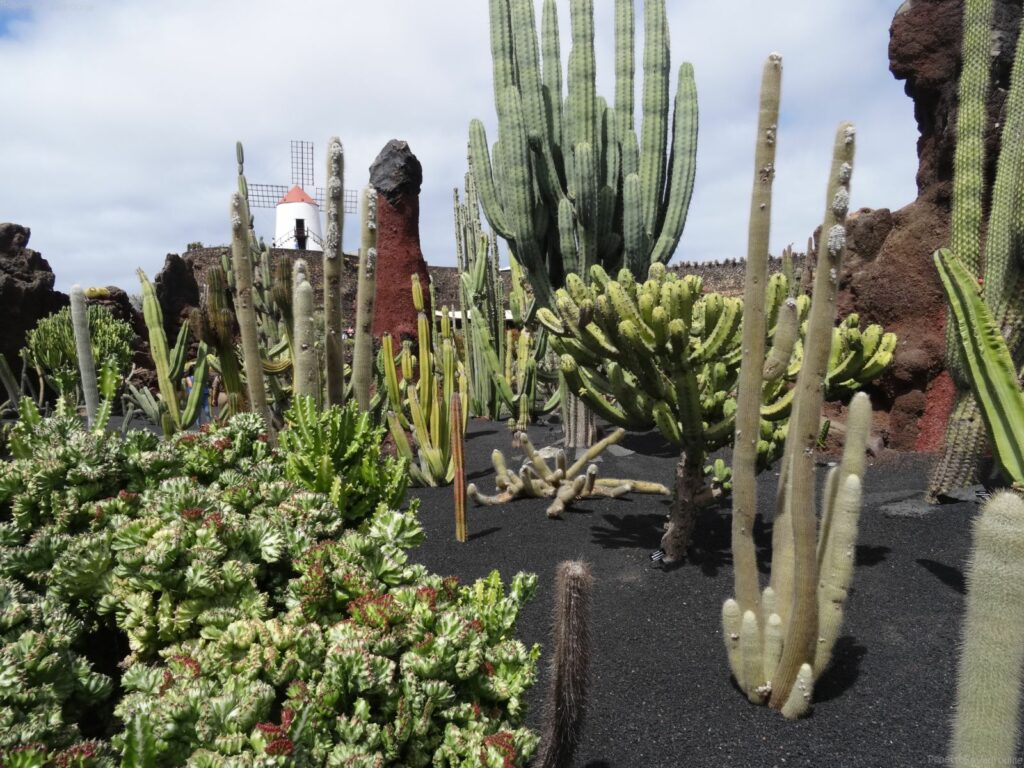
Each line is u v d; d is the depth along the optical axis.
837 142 2.26
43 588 2.09
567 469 5.97
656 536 4.49
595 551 4.26
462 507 4.59
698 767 2.28
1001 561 1.26
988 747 1.29
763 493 5.39
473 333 11.27
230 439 2.92
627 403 4.24
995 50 5.83
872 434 6.76
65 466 2.34
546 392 11.60
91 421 3.59
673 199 7.76
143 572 1.91
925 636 3.07
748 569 2.70
